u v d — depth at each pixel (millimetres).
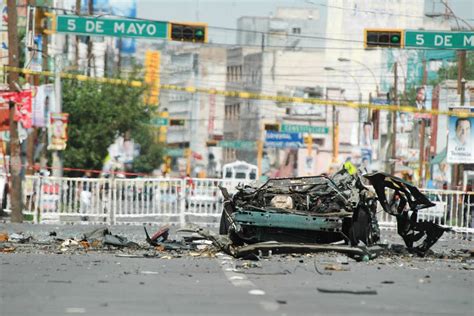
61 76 78812
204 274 29141
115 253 37406
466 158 98125
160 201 66688
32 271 29109
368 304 22344
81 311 20266
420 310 21625
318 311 20828
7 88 77938
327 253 38312
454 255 41562
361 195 39281
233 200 40469
